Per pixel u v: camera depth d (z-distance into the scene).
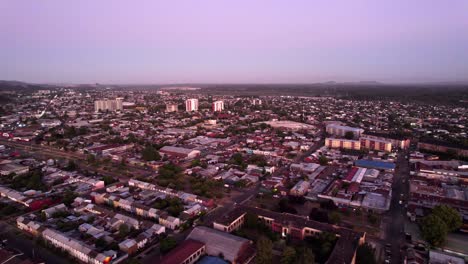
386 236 108.88
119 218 117.38
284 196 146.38
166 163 194.00
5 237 107.75
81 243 97.38
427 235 99.75
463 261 89.75
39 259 93.81
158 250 100.62
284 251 89.19
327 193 143.25
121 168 189.75
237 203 139.12
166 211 125.38
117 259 92.06
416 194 139.25
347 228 113.62
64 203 134.62
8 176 167.25
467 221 111.06
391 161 199.50
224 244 94.81
